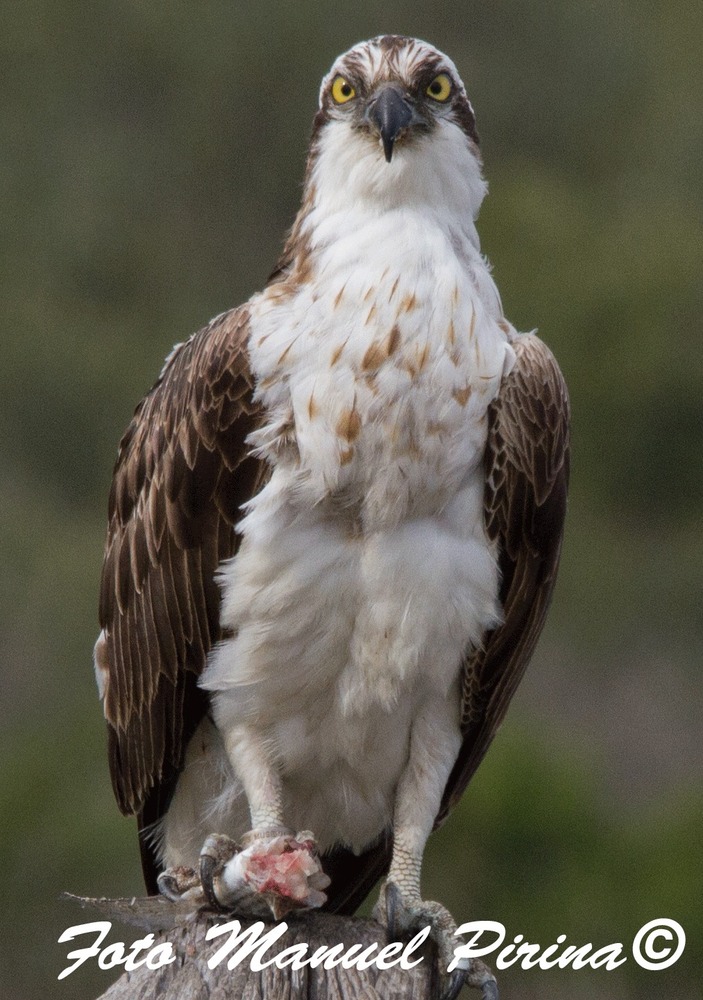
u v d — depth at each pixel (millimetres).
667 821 14164
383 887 7910
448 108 8008
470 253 7895
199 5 27344
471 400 7590
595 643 19344
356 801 8242
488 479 7777
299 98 26969
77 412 21531
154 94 27078
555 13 27312
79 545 19641
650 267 21406
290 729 7965
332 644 7777
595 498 20516
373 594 7684
